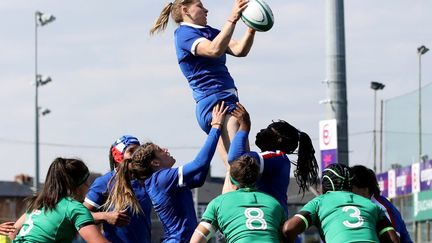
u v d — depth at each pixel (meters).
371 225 27.97
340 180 28.86
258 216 27.17
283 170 30.02
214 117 31.27
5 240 35.06
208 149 30.33
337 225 27.81
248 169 27.70
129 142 32.16
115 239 30.06
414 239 89.12
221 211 27.39
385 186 94.75
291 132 30.47
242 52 32.06
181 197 30.44
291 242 27.62
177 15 32.53
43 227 26.72
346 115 57.62
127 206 29.69
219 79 32.03
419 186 87.62
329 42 57.81
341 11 57.66
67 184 27.03
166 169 30.52
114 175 30.67
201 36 31.94
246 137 30.52
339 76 57.50
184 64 32.41
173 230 30.44
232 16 30.86
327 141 56.53
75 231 26.98
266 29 31.22
